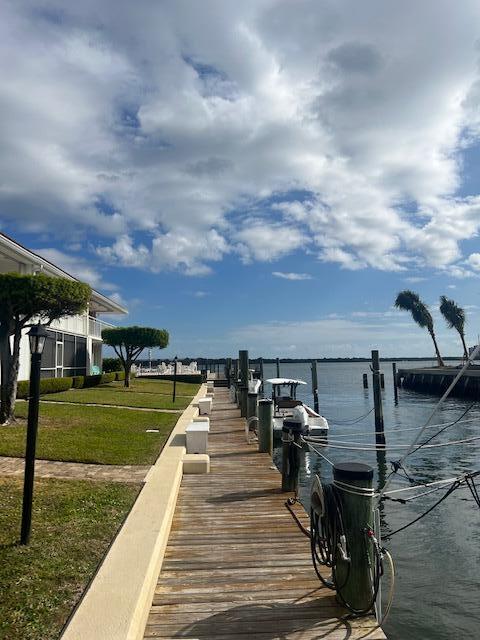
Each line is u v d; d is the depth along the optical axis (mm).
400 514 10102
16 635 3248
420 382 49594
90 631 3213
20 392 17906
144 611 3795
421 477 13500
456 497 11102
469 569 7695
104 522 5480
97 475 7734
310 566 4918
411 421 26562
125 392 25156
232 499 7352
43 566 4289
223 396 27641
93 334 32875
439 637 6016
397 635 6043
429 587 7145
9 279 11484
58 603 3689
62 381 22906
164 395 25453
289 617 3936
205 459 9094
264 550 5348
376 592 3832
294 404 21094
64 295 11969
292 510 6750
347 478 3986
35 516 5574
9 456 8797
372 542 3914
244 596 4285
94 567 4328
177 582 4566
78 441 10227
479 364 48688
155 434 12023
